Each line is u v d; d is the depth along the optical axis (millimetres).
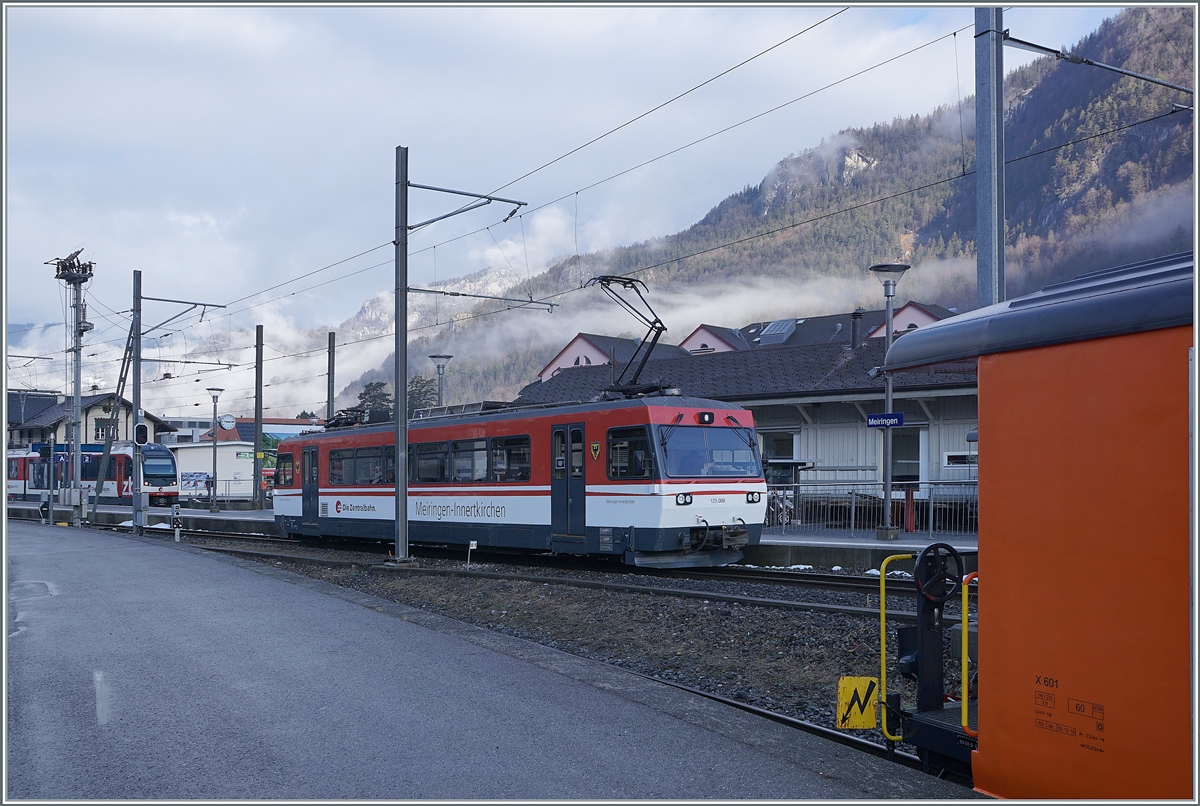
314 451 25203
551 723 6863
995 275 12203
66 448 50906
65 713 7324
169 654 9562
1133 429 4203
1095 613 4328
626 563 16328
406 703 7480
